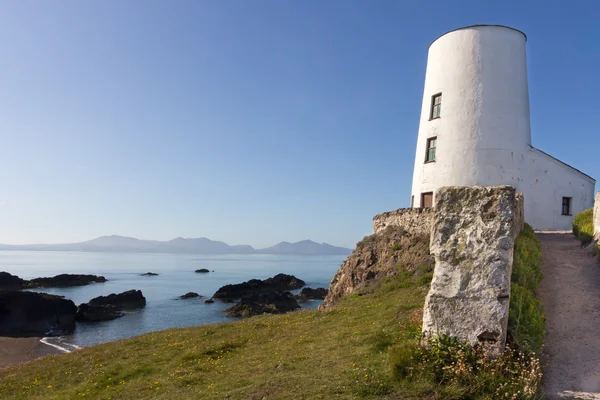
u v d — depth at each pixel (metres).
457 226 9.20
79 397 12.45
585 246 18.59
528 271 13.08
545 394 7.86
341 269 29.91
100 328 40.56
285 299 52.44
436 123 29.09
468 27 28.73
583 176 28.77
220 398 9.45
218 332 18.56
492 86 27.88
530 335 9.12
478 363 8.34
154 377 13.20
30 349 32.25
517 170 27.36
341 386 8.80
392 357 9.10
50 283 79.31
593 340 10.13
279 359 12.04
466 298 8.80
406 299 17.11
